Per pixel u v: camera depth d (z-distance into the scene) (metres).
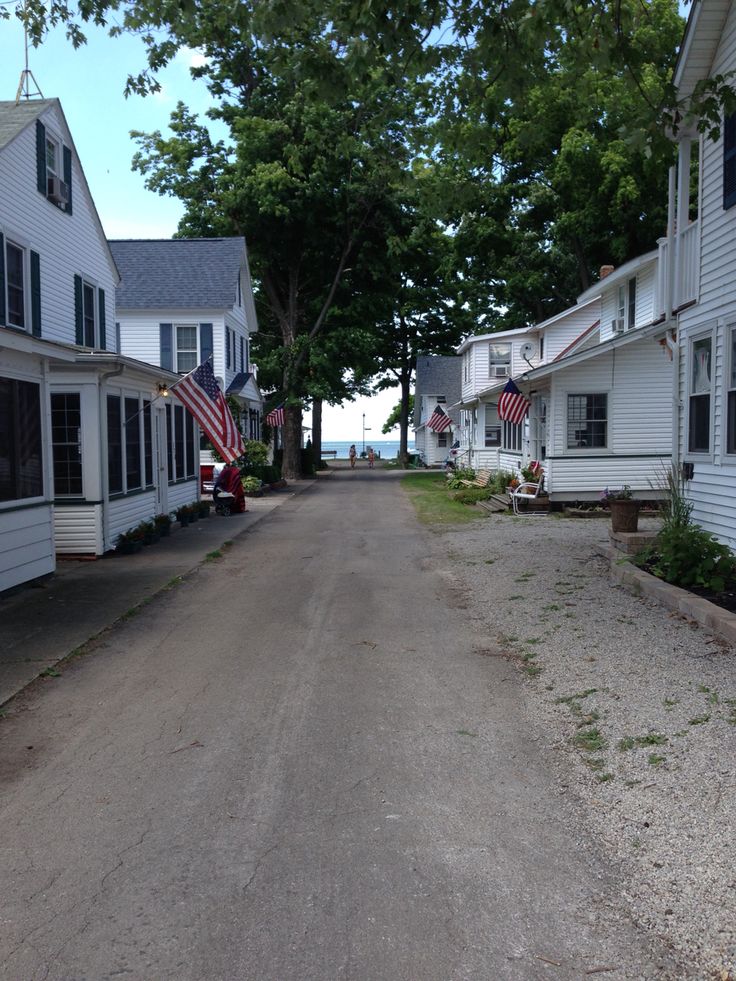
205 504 19.98
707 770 4.40
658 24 23.02
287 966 2.94
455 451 39.59
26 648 7.43
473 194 11.89
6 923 3.22
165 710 5.78
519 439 23.38
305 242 33.84
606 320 22.00
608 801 4.21
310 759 4.85
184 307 28.28
